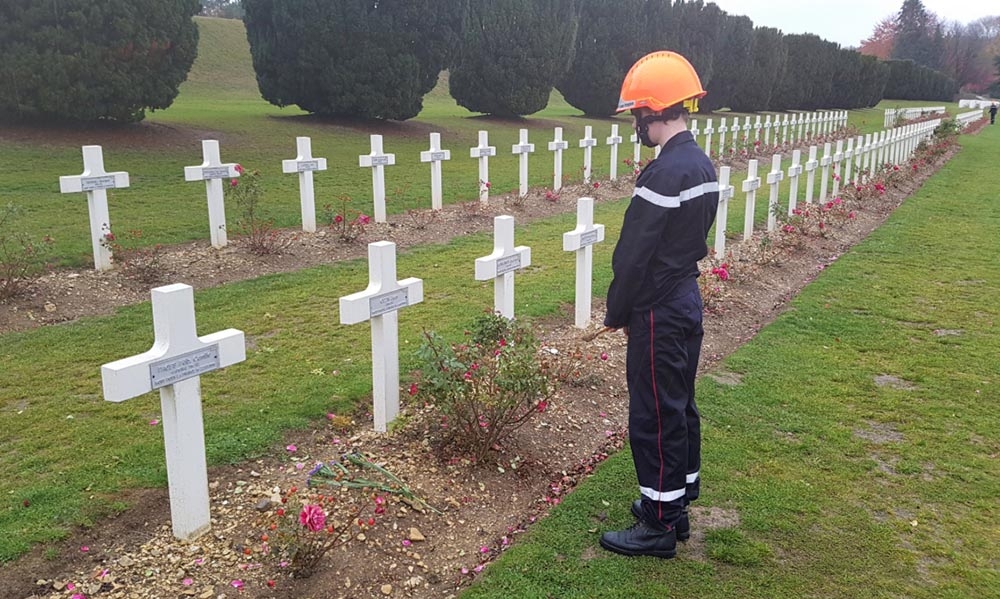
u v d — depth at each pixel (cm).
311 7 2100
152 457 443
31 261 805
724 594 339
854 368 629
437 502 400
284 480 415
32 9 1509
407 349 632
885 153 2056
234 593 324
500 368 430
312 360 611
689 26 3369
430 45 2272
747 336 732
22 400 533
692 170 338
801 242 1084
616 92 3177
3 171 1320
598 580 346
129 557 346
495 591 336
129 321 717
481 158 1380
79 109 1591
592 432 502
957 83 9169
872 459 471
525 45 2681
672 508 360
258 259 950
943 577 357
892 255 1067
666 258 344
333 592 331
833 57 4694
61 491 400
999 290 887
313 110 2264
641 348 350
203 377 570
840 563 365
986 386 593
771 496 424
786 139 2991
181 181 1391
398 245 1068
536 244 1105
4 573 332
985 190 1747
